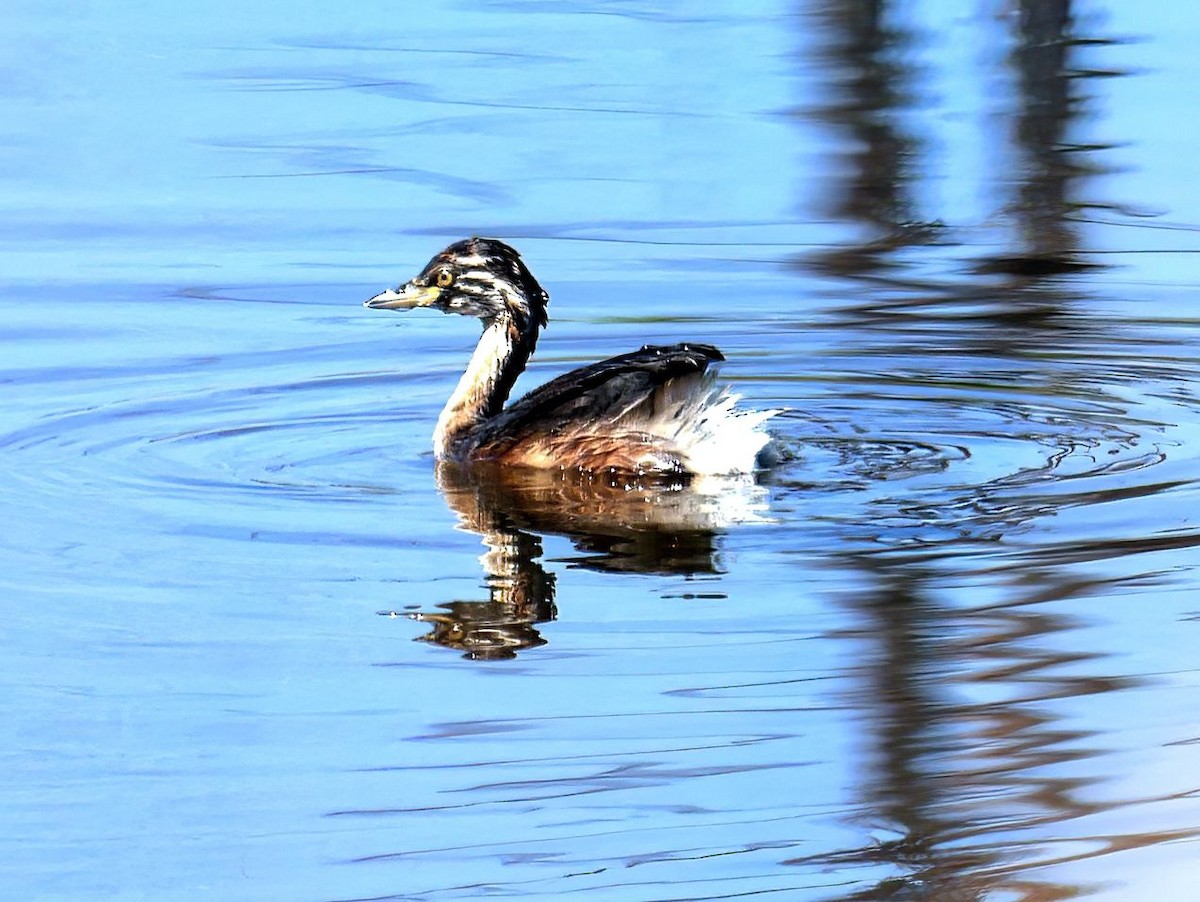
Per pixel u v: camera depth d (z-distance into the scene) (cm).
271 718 1055
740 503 1369
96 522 1349
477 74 2808
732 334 1867
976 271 2077
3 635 1157
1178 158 2425
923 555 1248
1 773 1003
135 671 1112
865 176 2389
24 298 1984
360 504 1393
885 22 3111
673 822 948
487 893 887
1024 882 887
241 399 1686
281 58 2898
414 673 1104
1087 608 1160
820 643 1127
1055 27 3075
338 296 2009
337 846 927
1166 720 1030
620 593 1207
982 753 998
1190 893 874
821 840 929
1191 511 1319
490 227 2206
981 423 1566
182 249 2148
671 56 2908
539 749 1018
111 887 897
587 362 1797
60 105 2667
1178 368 1736
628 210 2269
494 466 1484
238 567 1259
